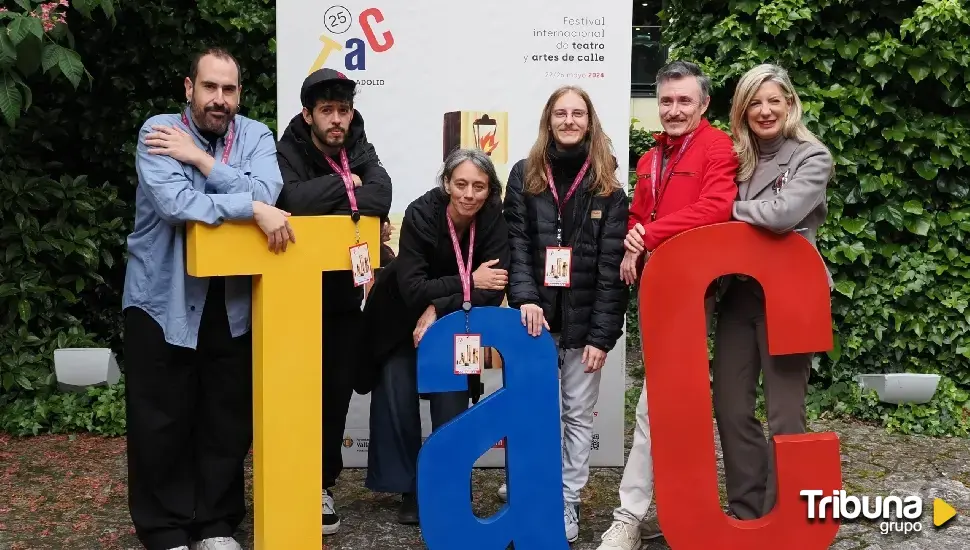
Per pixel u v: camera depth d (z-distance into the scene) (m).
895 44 4.83
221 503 3.18
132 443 3.04
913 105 5.05
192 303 2.95
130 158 5.21
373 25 3.97
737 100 3.06
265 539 2.93
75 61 4.07
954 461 4.25
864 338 5.06
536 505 3.04
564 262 3.19
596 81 4.00
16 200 4.87
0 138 4.87
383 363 3.51
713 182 3.04
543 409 3.04
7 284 4.81
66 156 5.30
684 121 3.16
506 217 3.34
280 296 2.89
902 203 5.03
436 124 4.03
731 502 3.23
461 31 3.99
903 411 4.75
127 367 3.04
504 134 4.03
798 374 3.08
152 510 3.08
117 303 5.43
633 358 6.47
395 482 3.50
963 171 5.03
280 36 3.94
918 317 4.98
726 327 3.18
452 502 2.95
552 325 3.29
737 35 4.91
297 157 3.22
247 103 5.19
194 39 5.16
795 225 2.93
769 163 3.05
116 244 5.15
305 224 2.91
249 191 2.90
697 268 2.95
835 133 4.95
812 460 2.96
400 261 3.24
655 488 2.98
